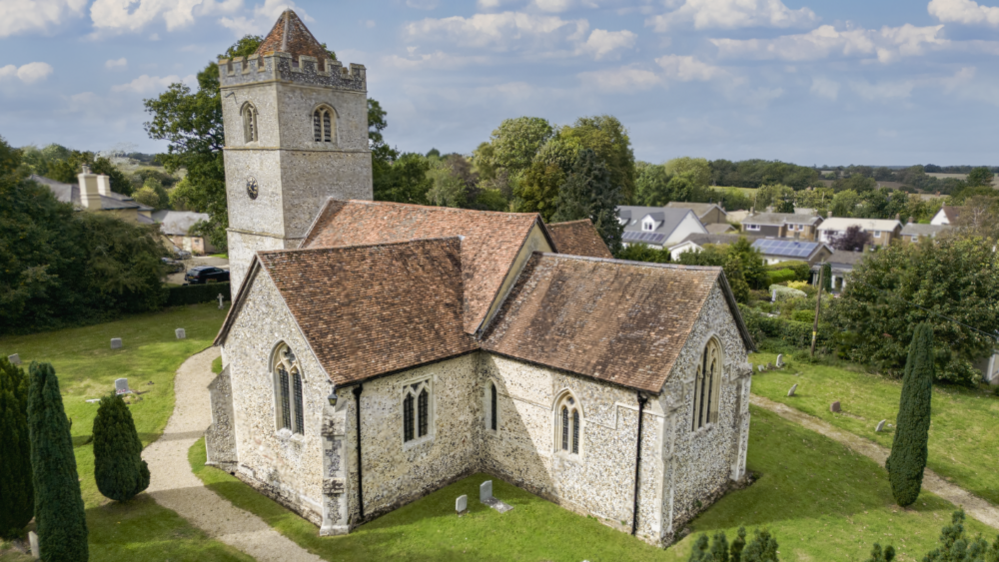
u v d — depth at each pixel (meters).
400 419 25.95
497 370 28.23
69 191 87.56
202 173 57.91
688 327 23.95
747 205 195.00
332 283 26.52
